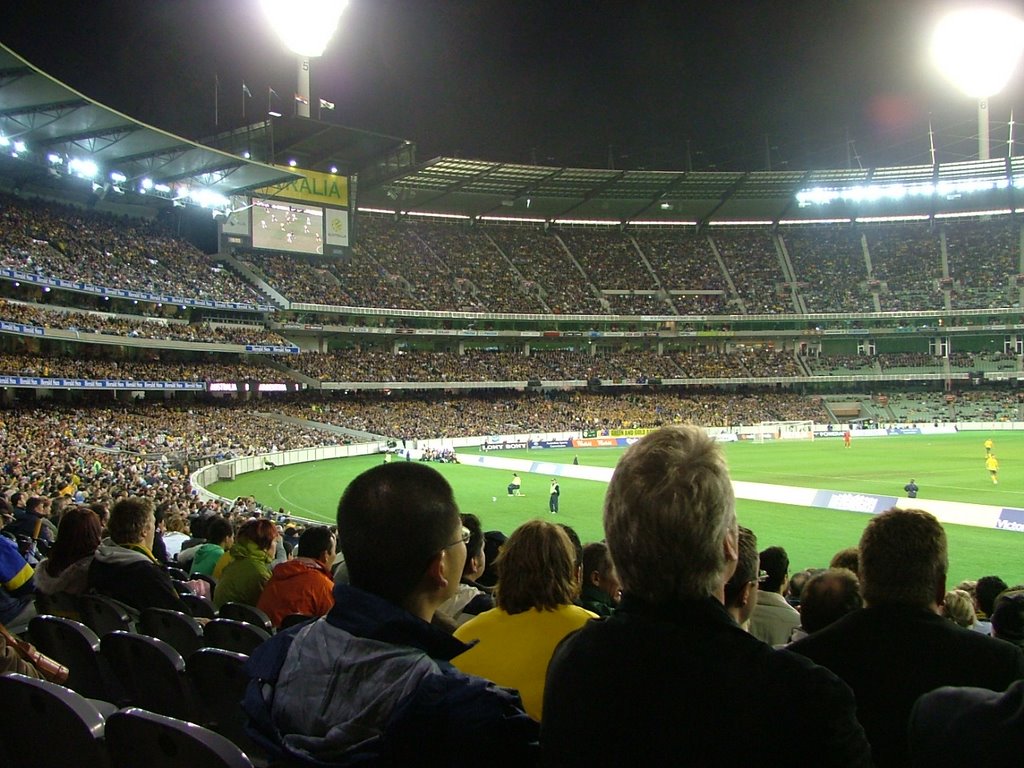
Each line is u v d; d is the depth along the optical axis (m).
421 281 92.00
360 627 2.85
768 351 104.31
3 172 59.22
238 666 4.92
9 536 13.68
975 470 49.69
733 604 4.19
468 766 2.64
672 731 2.39
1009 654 3.72
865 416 97.25
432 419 81.62
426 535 2.98
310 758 2.60
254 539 9.34
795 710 2.32
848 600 5.75
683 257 107.25
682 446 2.84
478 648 4.58
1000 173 95.94
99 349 63.41
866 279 104.06
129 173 61.69
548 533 4.69
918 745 2.42
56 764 3.41
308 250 83.31
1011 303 96.31
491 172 88.38
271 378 74.00
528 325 95.62
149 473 40.06
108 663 5.89
